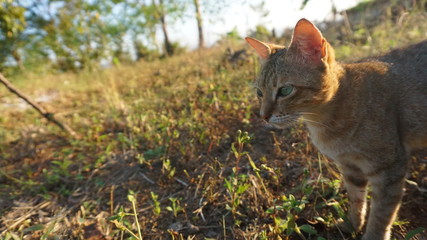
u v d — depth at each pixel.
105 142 0.61
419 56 0.34
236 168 0.35
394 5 0.81
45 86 1.23
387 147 0.30
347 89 0.32
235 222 0.35
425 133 0.32
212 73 0.87
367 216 0.36
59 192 0.47
